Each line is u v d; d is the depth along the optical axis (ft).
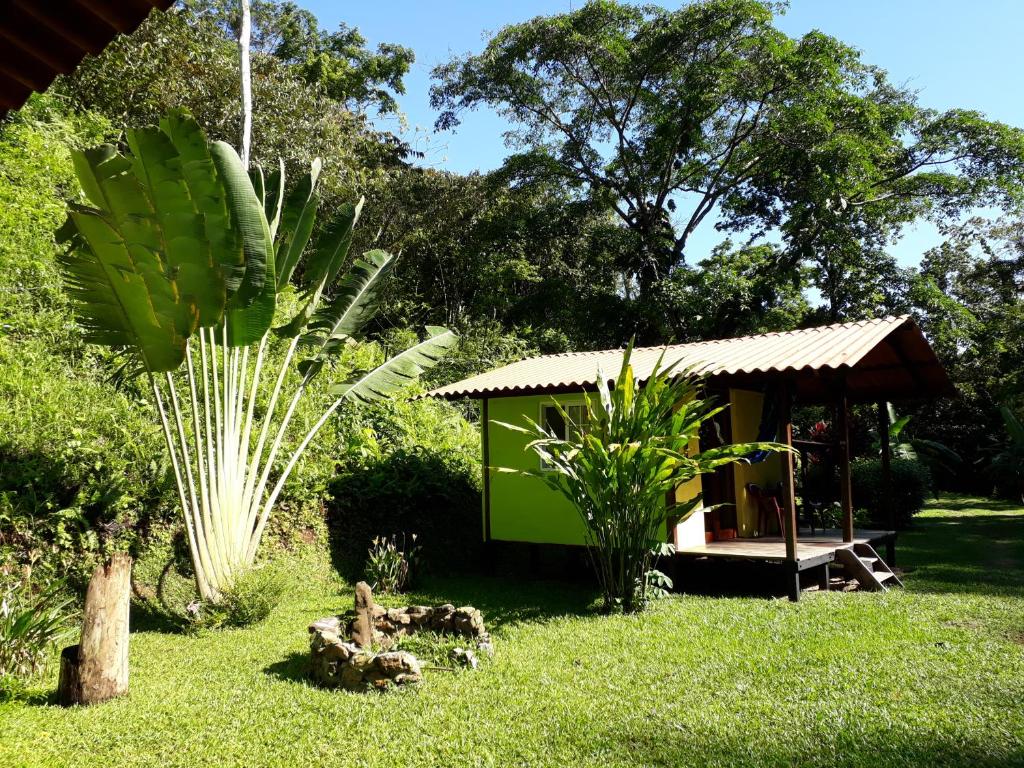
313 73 92.07
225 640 23.12
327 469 35.78
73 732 15.51
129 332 22.59
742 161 85.10
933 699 16.75
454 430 48.80
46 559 24.22
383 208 86.12
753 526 38.63
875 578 30.63
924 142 79.87
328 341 28.71
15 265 35.73
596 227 88.28
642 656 20.90
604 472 26.45
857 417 65.51
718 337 80.18
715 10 73.67
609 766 13.64
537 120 88.28
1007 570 35.45
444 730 15.49
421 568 33.88
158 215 19.85
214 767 13.85
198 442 25.05
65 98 52.08
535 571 36.50
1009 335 85.61
